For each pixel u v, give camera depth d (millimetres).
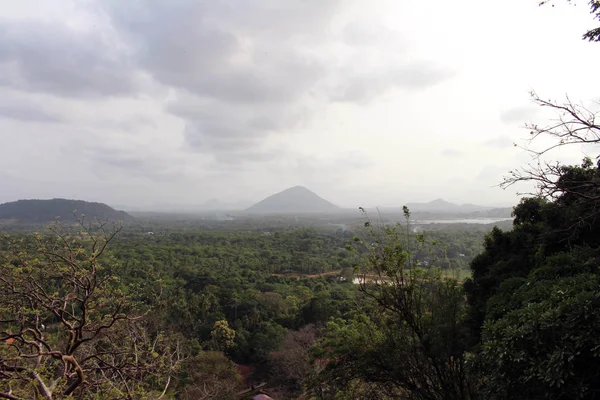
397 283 6219
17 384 5203
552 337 4008
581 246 6219
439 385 6152
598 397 3811
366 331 6883
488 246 8797
